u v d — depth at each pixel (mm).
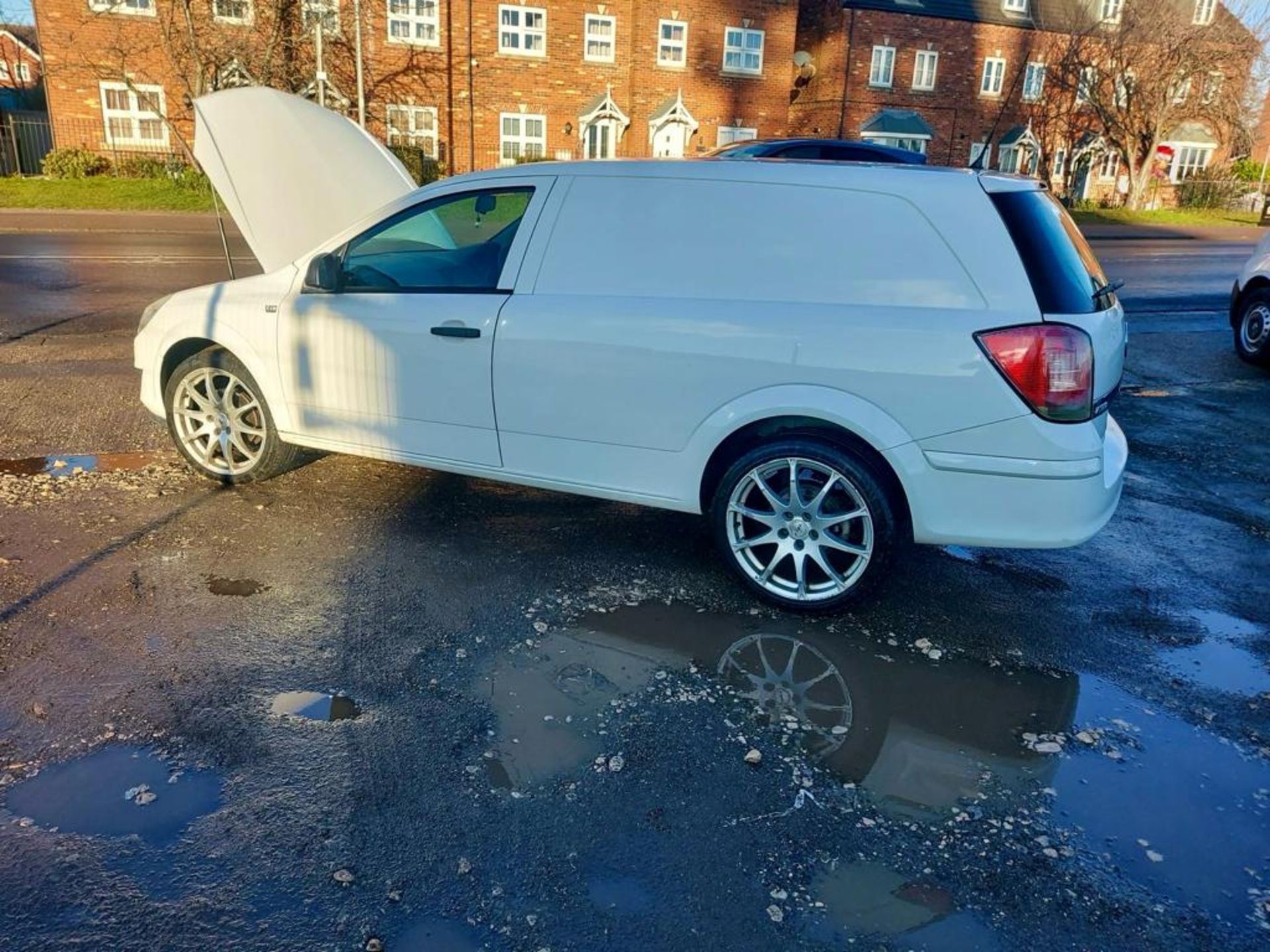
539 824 2535
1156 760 2953
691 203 3779
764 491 3764
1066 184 34250
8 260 12766
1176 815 2688
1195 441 6656
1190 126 37281
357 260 4484
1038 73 32312
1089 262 3832
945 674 3412
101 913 2172
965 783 2795
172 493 4824
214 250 15023
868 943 2189
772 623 3732
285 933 2141
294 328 4512
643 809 2615
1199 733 3125
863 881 2385
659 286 3807
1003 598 4066
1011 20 31266
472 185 4207
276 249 5879
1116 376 3684
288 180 5867
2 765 2662
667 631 3635
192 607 3625
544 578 4035
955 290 3412
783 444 3680
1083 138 33656
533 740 2904
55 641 3332
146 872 2299
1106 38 30578
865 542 3654
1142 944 2221
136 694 3035
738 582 4047
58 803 2523
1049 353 3287
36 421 5938
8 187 21359
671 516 4820
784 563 3863
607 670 3336
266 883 2285
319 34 21516
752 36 27812
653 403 3814
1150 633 3814
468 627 3580
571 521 4688
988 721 3125
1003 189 3506
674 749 2891
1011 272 3369
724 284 3709
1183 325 11336
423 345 4191
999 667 3486
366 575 3980
